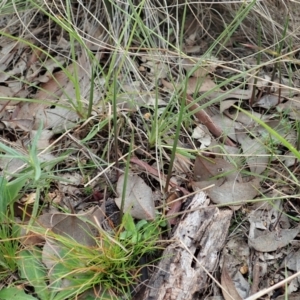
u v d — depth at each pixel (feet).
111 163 1.62
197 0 2.10
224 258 1.42
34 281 1.30
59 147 1.68
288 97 1.87
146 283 1.32
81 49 2.00
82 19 2.08
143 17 2.07
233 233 1.50
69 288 1.28
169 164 1.59
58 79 1.89
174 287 1.27
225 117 1.83
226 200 1.53
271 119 1.82
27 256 1.32
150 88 1.87
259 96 1.91
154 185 1.59
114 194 1.55
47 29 2.10
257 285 1.39
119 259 1.29
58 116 1.76
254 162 1.66
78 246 1.31
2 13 2.04
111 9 2.00
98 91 1.82
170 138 1.70
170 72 1.84
